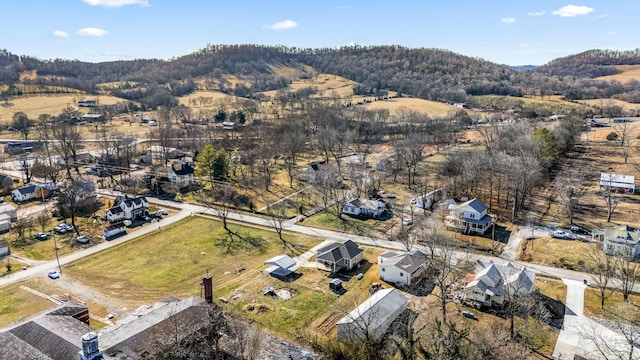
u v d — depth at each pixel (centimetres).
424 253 8588
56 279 8006
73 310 6234
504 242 9225
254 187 13438
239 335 5403
